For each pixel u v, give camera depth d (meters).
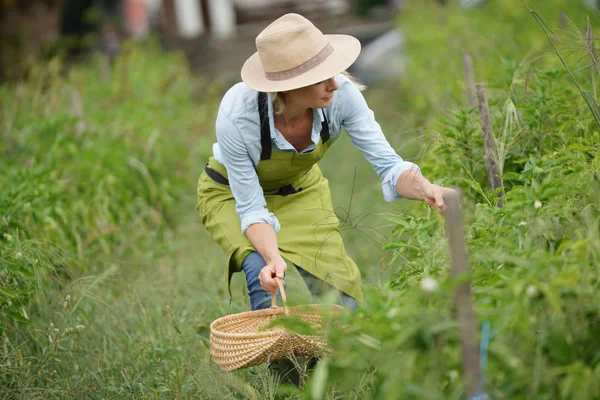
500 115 8.73
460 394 4.71
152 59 25.33
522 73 9.37
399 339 4.49
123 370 7.84
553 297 4.59
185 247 12.30
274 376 7.11
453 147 8.48
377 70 25.31
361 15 36.25
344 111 7.02
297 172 7.32
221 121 6.88
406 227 6.54
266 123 6.82
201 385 6.98
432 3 24.41
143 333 8.70
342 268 7.37
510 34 16.08
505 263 5.63
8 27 31.19
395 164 7.00
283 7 37.44
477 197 8.52
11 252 8.12
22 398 7.13
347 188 15.43
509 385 4.67
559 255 5.42
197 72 29.30
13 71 21.45
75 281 8.77
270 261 6.88
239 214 7.15
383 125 20.36
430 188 6.70
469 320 4.52
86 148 13.45
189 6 38.25
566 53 10.48
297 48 6.41
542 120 8.13
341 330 5.13
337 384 6.27
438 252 6.19
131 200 13.17
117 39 27.72
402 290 5.79
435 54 18.12
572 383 4.54
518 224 5.86
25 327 8.27
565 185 6.15
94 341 8.50
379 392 5.21
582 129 8.02
